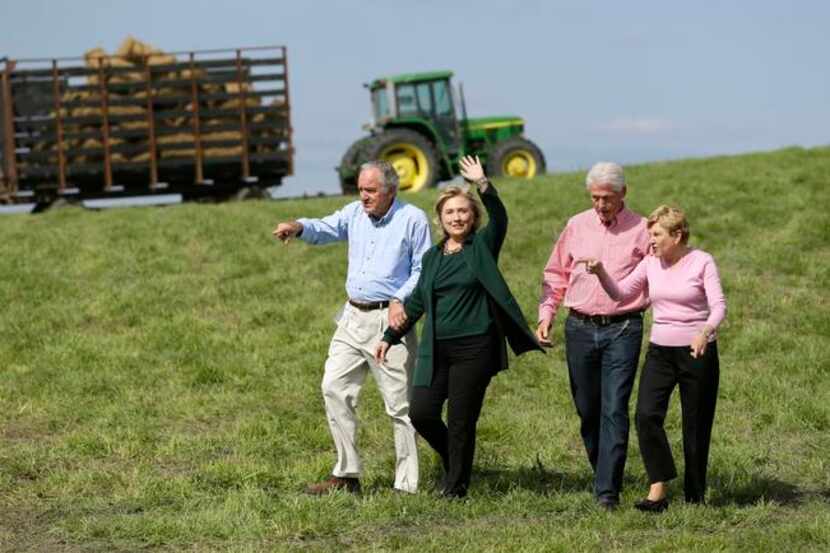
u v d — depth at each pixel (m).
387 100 66.88
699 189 48.72
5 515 19.61
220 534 17.75
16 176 58.97
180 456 23.88
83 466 23.17
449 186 19.20
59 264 42.16
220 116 60.31
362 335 19.70
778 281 38.34
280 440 24.73
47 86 58.94
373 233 19.77
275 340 33.59
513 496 19.69
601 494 18.70
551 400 28.33
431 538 16.91
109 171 59.38
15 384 29.64
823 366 30.33
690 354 18.33
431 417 19.05
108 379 30.17
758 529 17.44
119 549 17.28
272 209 50.19
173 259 42.53
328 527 17.78
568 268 19.52
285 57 60.75
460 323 18.72
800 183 49.41
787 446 24.55
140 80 59.59
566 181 53.38
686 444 18.72
